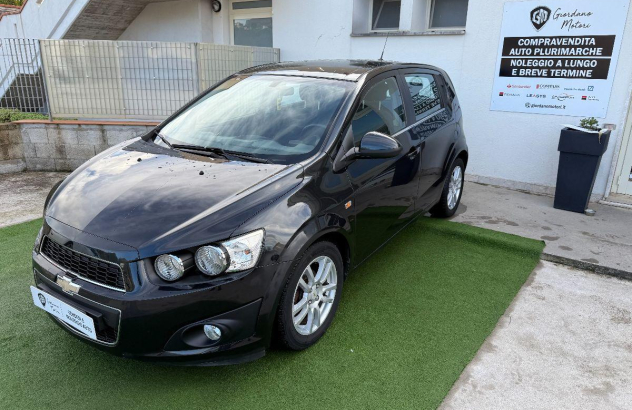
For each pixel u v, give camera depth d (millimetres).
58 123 6691
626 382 2662
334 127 3074
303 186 2703
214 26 8805
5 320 3080
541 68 5785
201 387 2521
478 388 2572
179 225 2338
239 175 2752
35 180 6410
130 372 2633
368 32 7383
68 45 6672
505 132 6227
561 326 3184
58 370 2631
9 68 6965
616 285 3770
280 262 2453
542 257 4184
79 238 2361
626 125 5520
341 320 3158
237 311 2348
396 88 3887
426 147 4043
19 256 3990
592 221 5043
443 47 6434
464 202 5672
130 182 2730
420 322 3164
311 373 2637
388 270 3912
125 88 6914
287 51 7922
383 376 2627
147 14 9094
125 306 2209
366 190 3170
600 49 5371
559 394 2553
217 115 3514
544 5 5598
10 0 22219
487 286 3689
